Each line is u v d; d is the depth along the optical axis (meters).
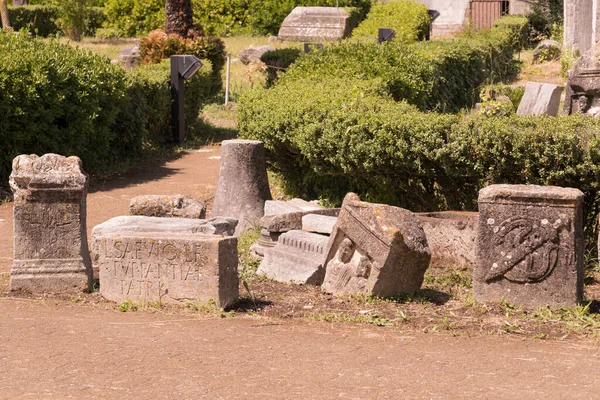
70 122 15.62
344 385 5.78
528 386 5.77
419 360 6.33
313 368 6.14
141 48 25.58
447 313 7.65
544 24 34.50
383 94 14.01
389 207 8.21
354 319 7.46
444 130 9.87
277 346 6.68
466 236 9.23
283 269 9.20
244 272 9.43
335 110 11.31
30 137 14.77
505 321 7.36
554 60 27.80
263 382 5.84
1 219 12.84
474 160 9.65
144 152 18.56
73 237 8.43
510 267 7.74
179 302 7.86
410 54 17.06
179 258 7.82
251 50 30.11
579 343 6.80
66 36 38.34
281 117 12.11
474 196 10.20
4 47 15.66
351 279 8.29
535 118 9.91
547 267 7.61
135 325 7.27
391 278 8.12
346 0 38.84
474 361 6.31
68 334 6.98
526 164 9.27
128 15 40.19
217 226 9.43
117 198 14.38
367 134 10.49
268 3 39.34
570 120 9.77
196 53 25.45
